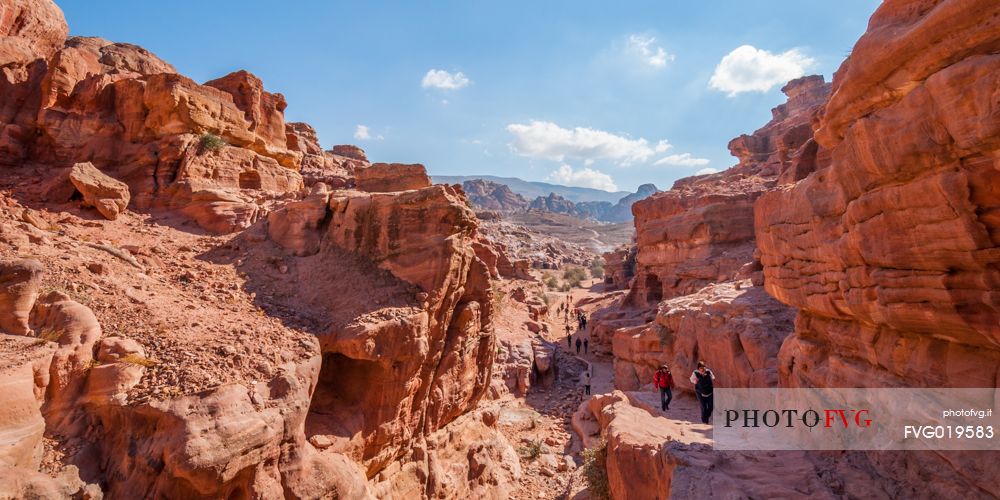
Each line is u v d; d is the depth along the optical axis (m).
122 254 10.30
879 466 7.35
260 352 8.12
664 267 35.19
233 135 18.28
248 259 12.12
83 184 13.20
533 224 180.50
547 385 27.84
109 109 17.17
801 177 24.22
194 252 12.14
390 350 9.98
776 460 8.53
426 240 11.57
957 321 5.88
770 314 16.05
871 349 7.88
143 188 15.50
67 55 16.89
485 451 14.33
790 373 10.98
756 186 35.09
